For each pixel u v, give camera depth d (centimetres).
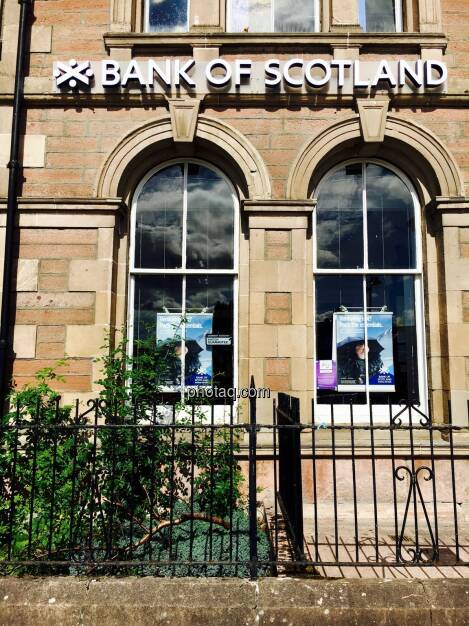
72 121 618
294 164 608
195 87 619
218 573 341
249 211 600
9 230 584
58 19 639
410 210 647
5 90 620
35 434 355
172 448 354
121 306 612
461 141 616
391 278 637
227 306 631
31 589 308
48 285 593
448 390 583
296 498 354
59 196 603
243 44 627
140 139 615
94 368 580
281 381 582
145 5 685
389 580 314
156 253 639
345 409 610
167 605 299
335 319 628
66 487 382
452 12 641
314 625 294
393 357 623
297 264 597
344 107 622
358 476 552
